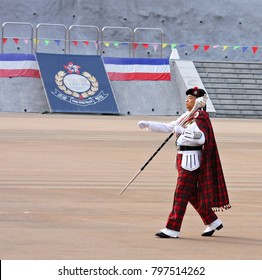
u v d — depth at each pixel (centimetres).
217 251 2059
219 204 2284
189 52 11594
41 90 9006
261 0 11919
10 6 11119
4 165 3888
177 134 2312
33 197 2936
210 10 11794
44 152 4494
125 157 4359
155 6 11638
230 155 4588
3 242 2092
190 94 2325
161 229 2353
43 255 1933
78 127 6519
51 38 11106
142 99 9181
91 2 11412
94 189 3177
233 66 9769
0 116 7962
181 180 2266
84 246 2067
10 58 9112
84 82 9044
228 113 9294
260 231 2378
